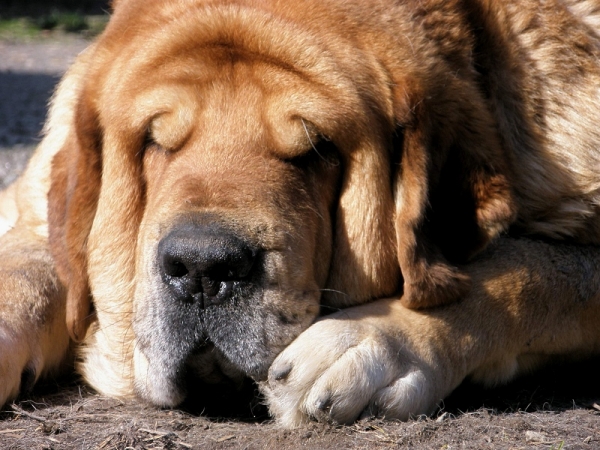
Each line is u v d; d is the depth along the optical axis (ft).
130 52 19.06
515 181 20.36
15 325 19.45
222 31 18.07
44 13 120.37
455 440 16.72
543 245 20.71
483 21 20.26
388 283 18.85
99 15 120.47
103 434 17.37
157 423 17.95
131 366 19.65
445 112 18.63
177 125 18.19
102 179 19.74
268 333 16.96
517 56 20.67
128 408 19.19
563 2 22.16
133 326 18.03
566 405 19.79
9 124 60.23
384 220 18.51
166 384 17.92
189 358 17.31
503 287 19.57
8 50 97.50
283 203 17.48
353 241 18.47
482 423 17.70
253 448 16.56
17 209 25.39
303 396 16.97
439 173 18.88
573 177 20.81
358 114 17.94
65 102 23.32
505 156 19.81
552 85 21.11
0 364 18.39
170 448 16.58
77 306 20.07
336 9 18.48
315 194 18.30
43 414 18.67
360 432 16.84
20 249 21.94
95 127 19.61
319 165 18.34
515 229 20.93
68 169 20.40
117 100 18.92
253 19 18.02
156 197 18.07
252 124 17.93
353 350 17.07
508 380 20.48
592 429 17.75
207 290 16.65
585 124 21.15
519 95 20.63
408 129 18.28
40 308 20.26
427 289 18.28
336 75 17.87
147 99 18.37
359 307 18.56
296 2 18.52
